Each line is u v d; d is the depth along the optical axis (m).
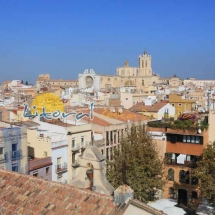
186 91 189.38
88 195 20.75
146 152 51.50
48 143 62.81
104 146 74.25
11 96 163.88
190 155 61.38
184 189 60.94
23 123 70.12
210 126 61.47
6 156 55.16
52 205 20.72
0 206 21.55
